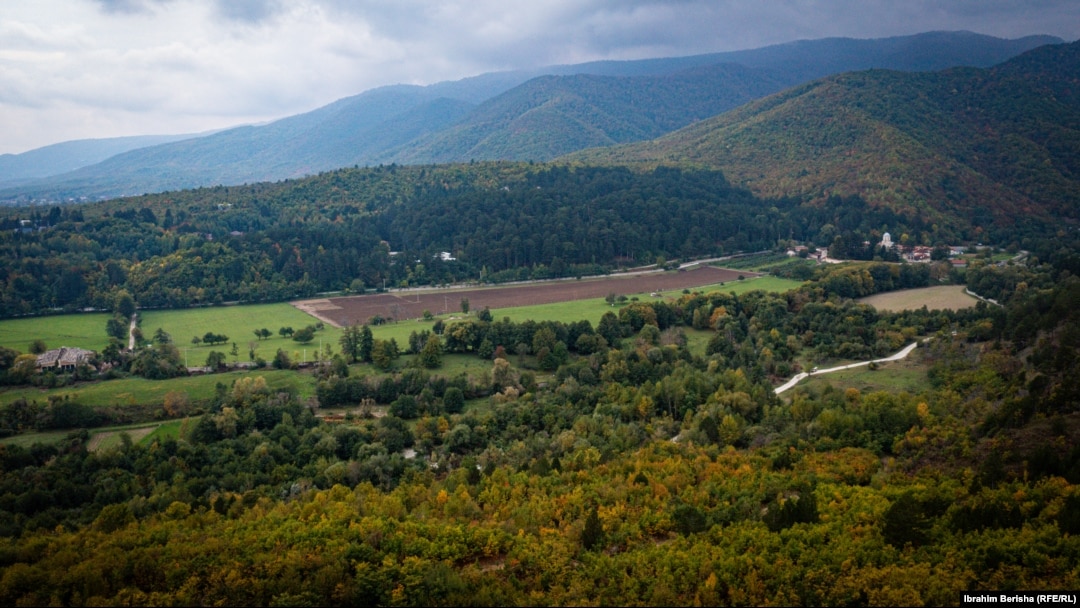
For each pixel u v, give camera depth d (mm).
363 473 136375
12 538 110625
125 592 85688
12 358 199875
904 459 124188
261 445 145250
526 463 134750
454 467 142625
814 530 93000
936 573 82312
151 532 102625
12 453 141750
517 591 85750
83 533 105562
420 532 98750
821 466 121562
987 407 139625
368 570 88938
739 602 81688
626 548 95938
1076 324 164375
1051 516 92188
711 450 133625
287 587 86750
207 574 90438
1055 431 118750
